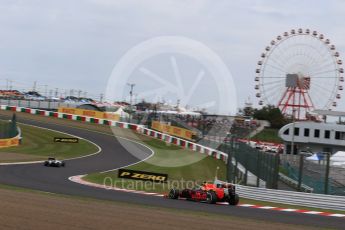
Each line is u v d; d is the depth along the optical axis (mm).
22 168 32469
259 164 25969
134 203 18906
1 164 33406
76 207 16016
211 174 38281
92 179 29828
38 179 27078
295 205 22797
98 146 52719
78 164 38969
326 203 21984
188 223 14062
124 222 13625
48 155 44281
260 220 16016
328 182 23266
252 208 20484
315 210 21234
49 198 18094
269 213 18703
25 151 46250
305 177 25578
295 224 15617
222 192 21297
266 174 25672
